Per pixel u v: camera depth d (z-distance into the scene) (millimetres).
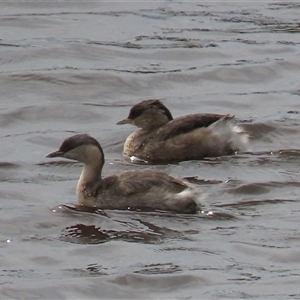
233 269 13664
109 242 14469
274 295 12953
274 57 25172
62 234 14797
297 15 28859
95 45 25609
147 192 15688
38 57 24625
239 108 21875
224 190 16500
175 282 13289
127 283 13258
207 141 18547
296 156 18562
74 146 16016
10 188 16656
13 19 27547
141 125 18984
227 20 28250
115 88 22891
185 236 14664
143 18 28203
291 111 21594
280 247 14305
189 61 24891
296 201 16047
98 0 29594
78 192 16000
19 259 13961
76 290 13078
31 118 20953
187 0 30078
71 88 22719
